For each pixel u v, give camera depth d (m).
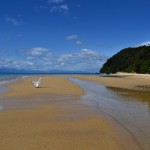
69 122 13.61
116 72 161.00
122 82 54.12
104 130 12.01
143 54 138.88
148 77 77.62
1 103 20.44
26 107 18.45
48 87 36.66
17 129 11.91
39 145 9.64
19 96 25.31
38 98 23.95
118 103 21.27
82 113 16.33
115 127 12.62
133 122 13.80
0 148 9.27
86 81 59.56
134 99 24.12
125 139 10.57
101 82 55.12
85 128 12.36
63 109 17.81
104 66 195.12
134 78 73.88
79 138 10.62
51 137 10.70
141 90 34.81
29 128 12.13
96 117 15.04
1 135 10.87
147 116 15.49
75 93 28.75
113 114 16.12
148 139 10.62
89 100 23.11
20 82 50.75
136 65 129.00
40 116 15.08
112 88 38.19
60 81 55.50
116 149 9.34
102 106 19.50
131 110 17.69
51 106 19.11
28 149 9.20
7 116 14.94
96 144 9.86
